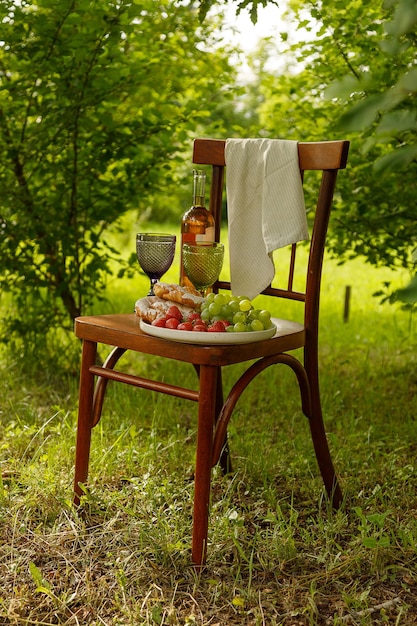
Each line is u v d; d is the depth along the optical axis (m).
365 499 2.39
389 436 2.97
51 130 3.49
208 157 2.38
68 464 2.58
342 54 3.29
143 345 1.97
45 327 3.83
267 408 3.38
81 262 3.76
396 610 1.78
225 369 3.88
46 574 1.94
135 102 3.86
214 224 2.38
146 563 1.96
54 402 3.42
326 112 3.78
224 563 1.98
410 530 2.13
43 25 3.19
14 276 4.41
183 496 2.34
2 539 2.11
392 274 6.99
